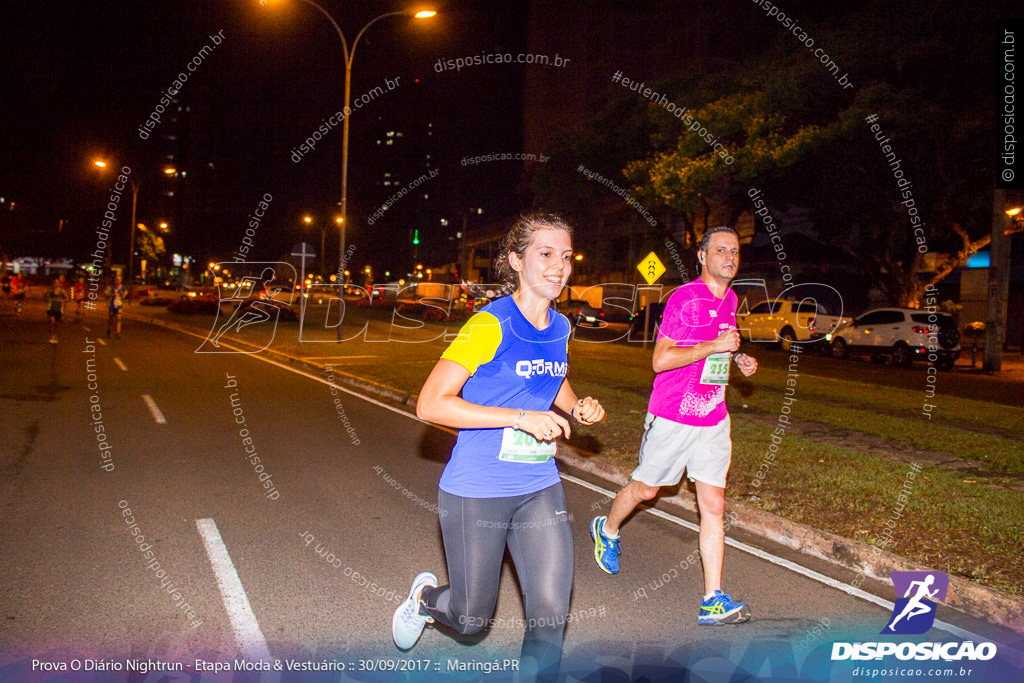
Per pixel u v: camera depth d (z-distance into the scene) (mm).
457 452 2787
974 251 24344
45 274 58344
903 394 13055
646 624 3939
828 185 25547
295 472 6941
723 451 4059
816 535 5148
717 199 29719
